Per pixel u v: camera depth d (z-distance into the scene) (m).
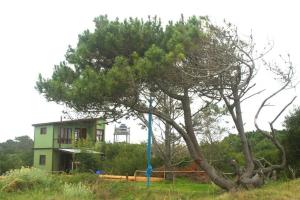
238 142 33.00
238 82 17.12
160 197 16.50
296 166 19.81
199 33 16.75
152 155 33.50
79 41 18.61
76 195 17.59
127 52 17.98
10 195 18.53
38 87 18.64
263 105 17.61
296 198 13.54
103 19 18.47
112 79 16.27
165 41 17.70
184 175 29.84
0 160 50.03
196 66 17.05
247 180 16.58
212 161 27.30
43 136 51.62
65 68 18.80
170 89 17.81
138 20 18.16
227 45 16.89
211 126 29.44
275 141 17.59
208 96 18.27
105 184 19.36
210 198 15.06
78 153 37.97
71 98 17.14
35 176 20.50
